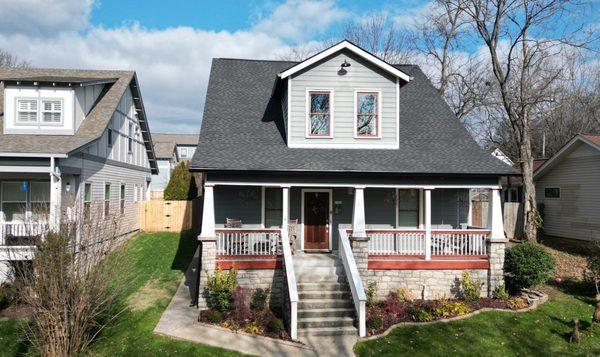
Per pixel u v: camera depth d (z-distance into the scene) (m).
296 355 9.71
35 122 16.47
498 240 13.38
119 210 21.25
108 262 10.43
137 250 19.45
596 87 35.72
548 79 20.89
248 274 12.62
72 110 16.72
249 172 12.83
